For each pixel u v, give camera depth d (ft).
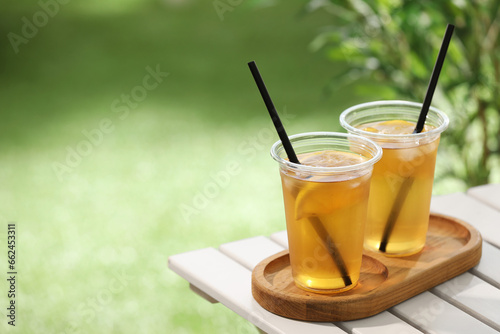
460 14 8.75
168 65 22.04
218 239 12.45
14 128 17.79
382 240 4.88
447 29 4.53
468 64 9.30
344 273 4.43
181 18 26.71
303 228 4.34
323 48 22.48
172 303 10.71
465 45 9.18
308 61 21.80
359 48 9.45
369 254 4.96
